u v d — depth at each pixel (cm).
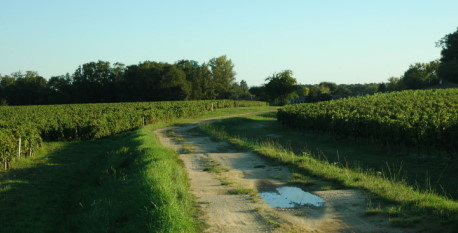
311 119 2972
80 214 1066
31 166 1844
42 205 1188
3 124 2559
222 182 1251
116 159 1811
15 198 1241
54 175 1631
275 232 752
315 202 970
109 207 995
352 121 2416
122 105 6500
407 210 824
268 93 9494
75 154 2247
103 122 3069
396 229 727
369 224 771
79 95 10388
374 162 1742
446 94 4456
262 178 1320
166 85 10075
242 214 884
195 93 10800
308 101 8512
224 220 840
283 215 870
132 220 862
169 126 3919
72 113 4469
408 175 1440
